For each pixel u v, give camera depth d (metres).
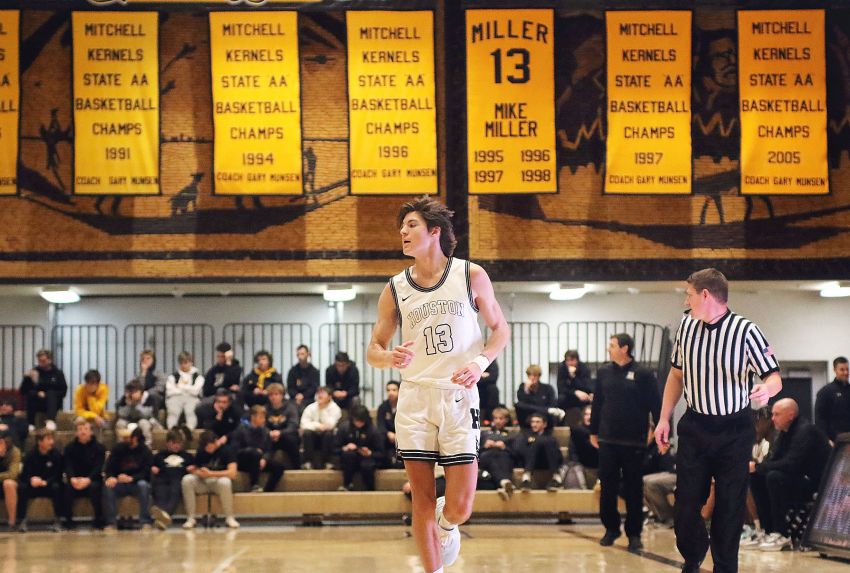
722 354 6.72
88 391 16.20
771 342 18.73
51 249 15.98
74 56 15.79
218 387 16.25
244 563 9.42
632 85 15.92
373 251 16.17
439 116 16.17
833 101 16.27
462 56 16.14
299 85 15.95
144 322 18.47
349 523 14.95
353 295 17.31
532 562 9.21
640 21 15.97
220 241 16.11
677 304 18.73
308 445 15.44
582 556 9.74
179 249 16.08
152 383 16.52
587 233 16.17
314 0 16.09
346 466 14.78
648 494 13.51
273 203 16.17
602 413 10.66
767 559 9.44
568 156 16.23
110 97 15.83
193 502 14.23
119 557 10.10
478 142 15.86
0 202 15.98
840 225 16.25
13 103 15.73
